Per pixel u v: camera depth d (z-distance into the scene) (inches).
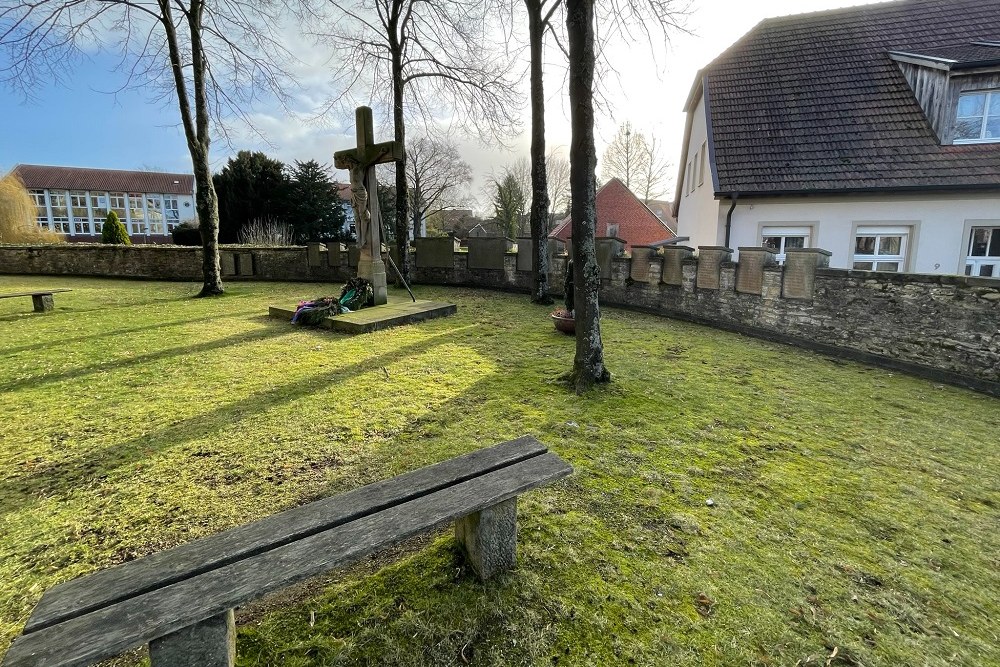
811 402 185.0
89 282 571.5
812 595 84.2
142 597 56.4
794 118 433.7
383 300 365.7
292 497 112.0
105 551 93.1
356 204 358.3
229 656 62.6
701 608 80.4
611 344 271.0
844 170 394.0
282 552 64.5
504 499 79.8
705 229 512.4
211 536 68.7
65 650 48.5
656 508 109.2
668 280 358.9
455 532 94.8
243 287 513.0
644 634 74.9
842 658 71.9
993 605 83.6
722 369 226.1
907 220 384.8
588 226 183.9
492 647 72.3
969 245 377.4
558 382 194.9
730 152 426.3
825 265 274.5
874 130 409.1
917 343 232.5
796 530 103.0
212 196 437.7
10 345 252.1
